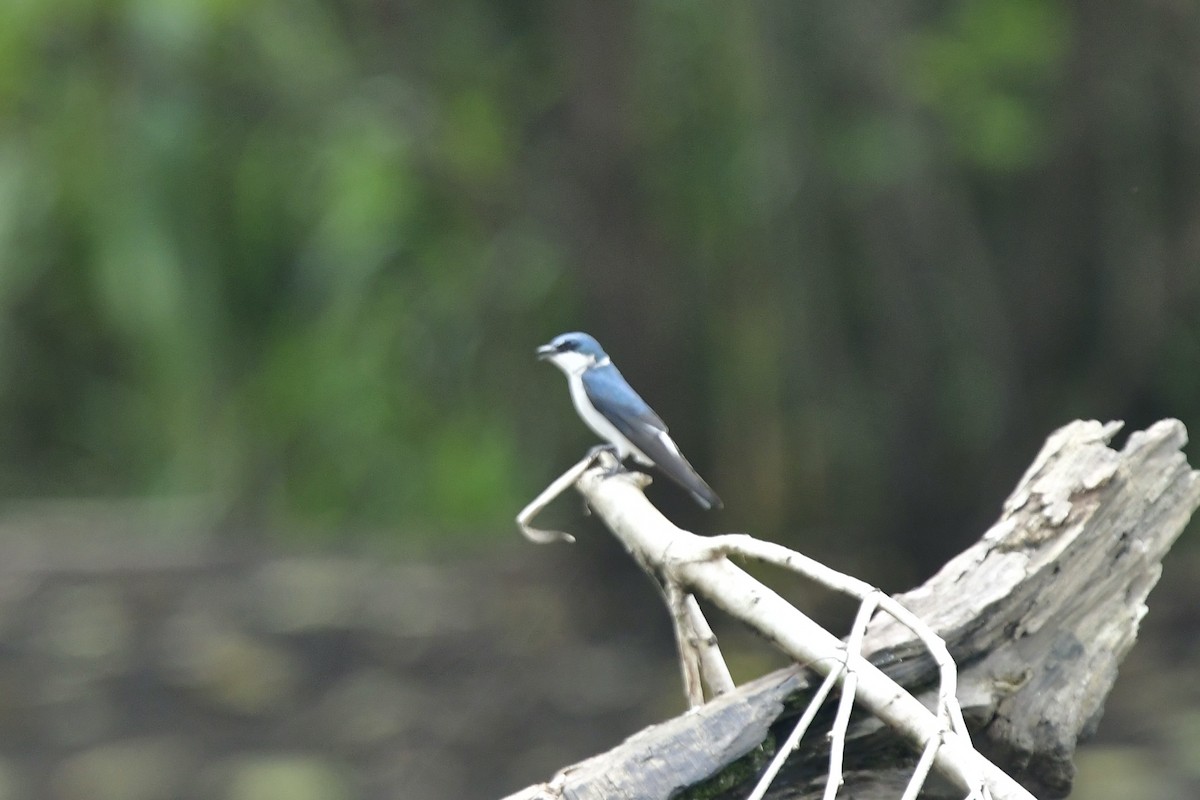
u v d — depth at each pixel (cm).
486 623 1260
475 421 1669
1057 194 1218
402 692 1091
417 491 1725
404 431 1709
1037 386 1260
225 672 1161
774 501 1375
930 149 1212
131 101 1406
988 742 388
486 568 1454
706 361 1323
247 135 1476
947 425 1292
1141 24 1159
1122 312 1223
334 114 1364
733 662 1042
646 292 1255
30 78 1365
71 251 1739
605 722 1023
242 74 1382
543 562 1395
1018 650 395
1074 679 393
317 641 1245
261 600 1387
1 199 1566
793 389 1375
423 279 1603
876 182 1226
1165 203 1212
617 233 1242
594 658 1159
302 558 1580
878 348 1319
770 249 1342
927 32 1218
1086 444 427
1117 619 405
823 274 1336
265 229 1625
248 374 1722
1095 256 1223
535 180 1297
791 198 1288
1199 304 1291
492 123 1314
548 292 1519
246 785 923
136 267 1559
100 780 955
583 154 1225
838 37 1181
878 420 1339
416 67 1309
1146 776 862
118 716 1083
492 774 946
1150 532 418
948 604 390
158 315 1620
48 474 2092
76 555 1648
